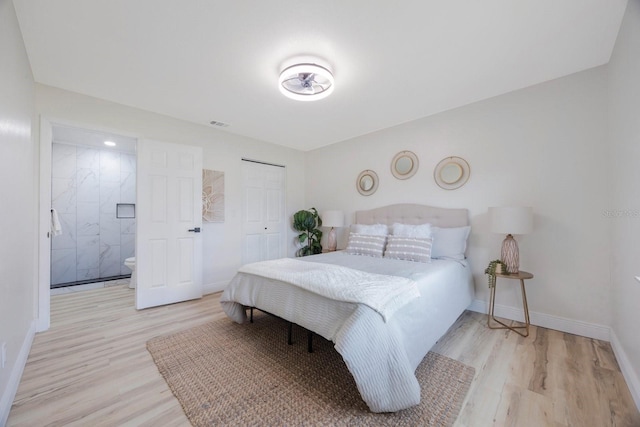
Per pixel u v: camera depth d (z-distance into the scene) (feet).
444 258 9.34
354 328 4.73
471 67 7.32
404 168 11.51
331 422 4.45
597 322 7.42
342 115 10.76
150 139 10.23
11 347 5.03
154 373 5.82
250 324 8.61
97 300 10.96
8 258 4.88
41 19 5.47
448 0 5.02
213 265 12.30
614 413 4.63
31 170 7.24
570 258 7.83
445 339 7.47
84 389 5.27
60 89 8.43
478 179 9.55
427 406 4.81
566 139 7.88
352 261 9.09
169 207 10.51
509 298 8.89
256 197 14.32
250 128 12.37
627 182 5.71
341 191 14.32
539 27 5.75
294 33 5.94
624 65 5.66
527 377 5.66
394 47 6.42
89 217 15.05
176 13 5.33
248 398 5.03
